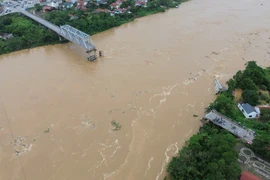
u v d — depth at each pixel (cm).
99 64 7025
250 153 4056
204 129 4544
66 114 5253
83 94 5825
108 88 5972
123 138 4625
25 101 5709
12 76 6712
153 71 6506
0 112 5403
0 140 4719
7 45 8394
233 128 4472
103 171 4056
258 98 5038
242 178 3544
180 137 4584
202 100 5431
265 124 4544
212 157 3681
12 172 4125
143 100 5509
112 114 5178
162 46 7719
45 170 4128
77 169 4112
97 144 4534
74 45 8562
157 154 4291
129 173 4003
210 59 6919
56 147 4522
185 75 6284
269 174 3738
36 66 7200
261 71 5822
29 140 4694
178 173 3650
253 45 7556
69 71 6812
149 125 4862
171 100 5462
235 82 5547
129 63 6944
